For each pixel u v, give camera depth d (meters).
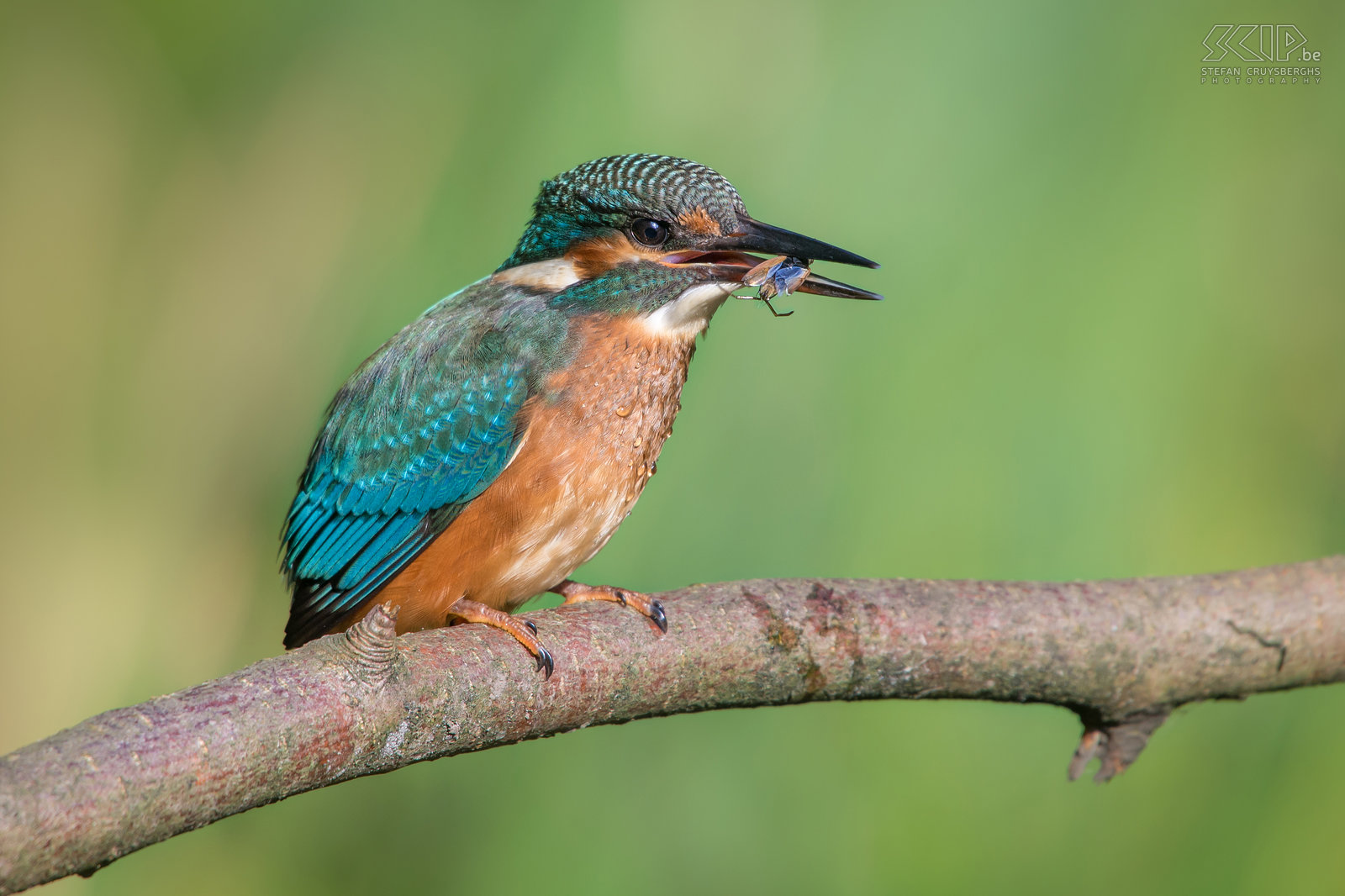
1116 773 7.70
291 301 10.09
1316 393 8.00
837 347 7.66
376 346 8.39
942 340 7.54
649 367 7.90
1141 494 7.46
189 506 10.06
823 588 7.12
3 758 4.83
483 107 8.61
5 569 10.06
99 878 8.83
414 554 7.98
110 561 10.07
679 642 6.74
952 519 7.45
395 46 9.51
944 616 7.13
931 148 7.81
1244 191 8.00
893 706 7.91
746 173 8.05
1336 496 8.07
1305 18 8.25
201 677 9.53
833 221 7.82
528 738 6.44
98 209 10.73
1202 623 7.45
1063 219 7.68
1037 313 7.53
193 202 10.59
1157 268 7.64
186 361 10.38
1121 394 7.47
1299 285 8.05
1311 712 8.03
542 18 8.56
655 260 7.98
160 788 4.98
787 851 7.75
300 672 5.50
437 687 5.98
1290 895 7.65
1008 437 7.43
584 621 6.68
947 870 7.64
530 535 7.88
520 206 8.35
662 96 8.20
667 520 7.72
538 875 7.85
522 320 7.97
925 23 7.95
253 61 10.32
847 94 7.95
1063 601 7.32
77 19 10.67
